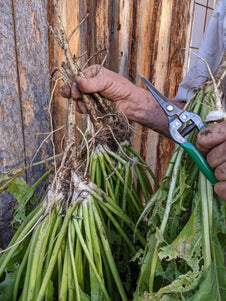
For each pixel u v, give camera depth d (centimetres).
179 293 44
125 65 124
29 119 84
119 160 64
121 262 65
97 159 63
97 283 51
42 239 50
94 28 109
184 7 139
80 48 106
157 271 47
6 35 73
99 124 61
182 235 45
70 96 60
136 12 121
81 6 102
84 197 54
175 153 54
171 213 51
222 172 42
